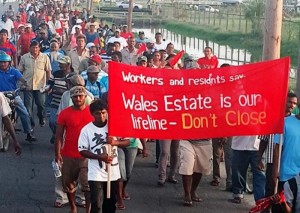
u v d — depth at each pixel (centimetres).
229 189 1120
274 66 786
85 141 817
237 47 3731
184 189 1033
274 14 1190
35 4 5909
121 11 7369
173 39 4809
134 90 783
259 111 791
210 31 4572
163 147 1138
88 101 973
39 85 1577
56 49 1672
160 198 1073
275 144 816
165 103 787
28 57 1566
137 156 1365
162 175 1144
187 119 790
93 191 817
